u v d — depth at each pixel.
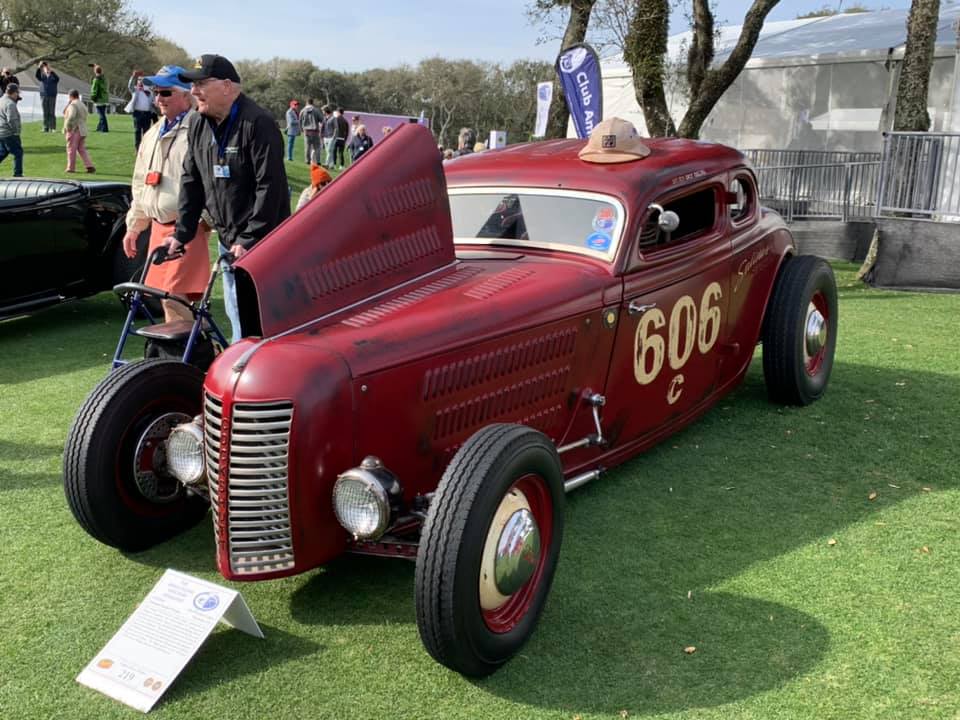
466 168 4.54
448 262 3.78
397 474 3.11
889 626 3.09
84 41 45.78
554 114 15.11
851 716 2.63
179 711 2.67
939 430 5.05
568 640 3.03
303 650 2.98
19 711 2.68
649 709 2.68
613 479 4.38
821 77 14.85
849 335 7.46
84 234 7.75
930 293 9.66
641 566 3.52
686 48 18.00
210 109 4.34
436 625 2.62
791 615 3.17
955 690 2.74
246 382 2.84
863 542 3.72
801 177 13.88
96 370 6.48
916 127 10.11
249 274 3.04
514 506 2.83
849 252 12.53
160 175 5.45
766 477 4.40
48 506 4.16
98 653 2.93
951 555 3.60
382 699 2.73
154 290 4.05
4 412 5.53
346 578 3.47
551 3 13.78
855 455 4.68
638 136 4.43
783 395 5.38
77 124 17.94
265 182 4.38
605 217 3.96
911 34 10.09
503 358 3.35
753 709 2.67
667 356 4.26
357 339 3.00
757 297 5.09
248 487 2.88
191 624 2.91
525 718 2.64
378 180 3.47
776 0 11.09
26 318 8.26
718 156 4.70
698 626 3.11
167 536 3.75
